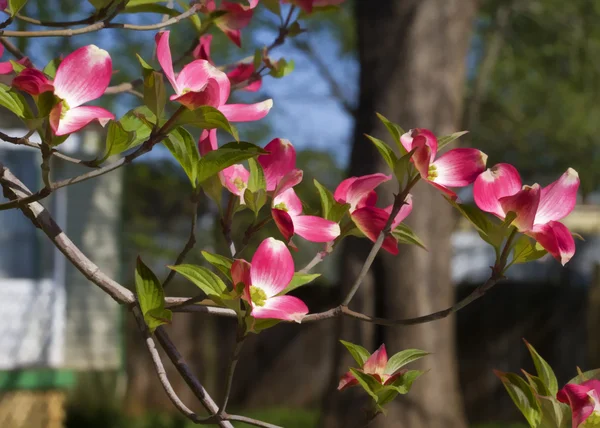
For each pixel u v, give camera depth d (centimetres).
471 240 2220
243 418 146
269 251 143
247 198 158
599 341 1474
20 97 137
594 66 1548
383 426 829
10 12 155
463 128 1722
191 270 142
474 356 1631
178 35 1047
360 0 891
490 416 1617
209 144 161
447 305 857
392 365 164
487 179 149
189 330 1678
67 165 1123
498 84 1759
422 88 869
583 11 1506
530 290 1619
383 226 162
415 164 149
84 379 1289
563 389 146
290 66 218
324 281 1767
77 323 1163
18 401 1070
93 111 141
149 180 1830
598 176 1847
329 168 1894
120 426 1291
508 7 1557
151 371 1631
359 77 884
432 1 881
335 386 835
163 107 145
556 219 151
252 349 1744
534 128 1748
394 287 839
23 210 151
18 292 1080
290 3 216
